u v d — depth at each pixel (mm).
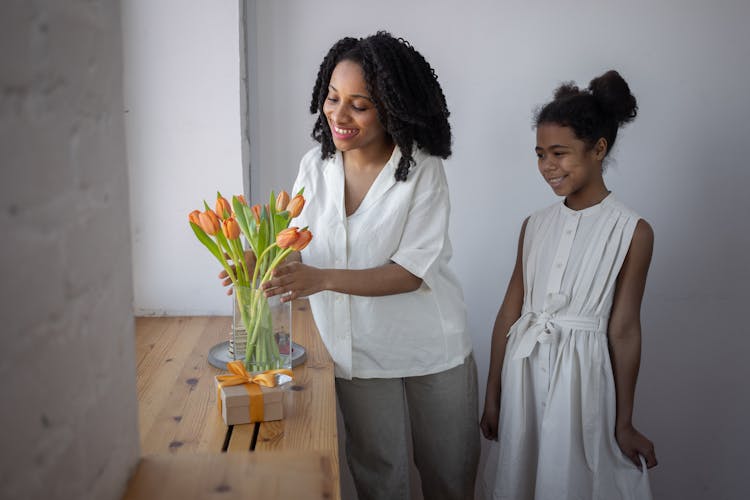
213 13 1713
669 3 2023
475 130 2070
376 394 1588
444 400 1649
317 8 1974
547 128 1629
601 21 2025
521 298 1807
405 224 1501
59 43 552
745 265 2164
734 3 2027
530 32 2023
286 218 1333
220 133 1773
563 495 1590
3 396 471
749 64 2057
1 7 463
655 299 2191
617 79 1642
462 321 1661
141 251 1810
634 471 1640
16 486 492
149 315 1843
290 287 1345
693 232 2146
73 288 587
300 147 2035
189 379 1409
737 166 2107
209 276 1835
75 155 589
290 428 1199
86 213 617
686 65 2053
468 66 2033
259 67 1982
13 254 481
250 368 1371
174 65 1729
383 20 1997
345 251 1498
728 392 2242
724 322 2203
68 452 580
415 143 1514
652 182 2117
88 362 625
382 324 1526
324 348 1604
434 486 1776
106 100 671
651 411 2256
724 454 2281
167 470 778
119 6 716
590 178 1660
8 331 476
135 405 785
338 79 1400
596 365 1602
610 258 1611
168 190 1786
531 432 1688
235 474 770
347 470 2184
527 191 2100
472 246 2137
